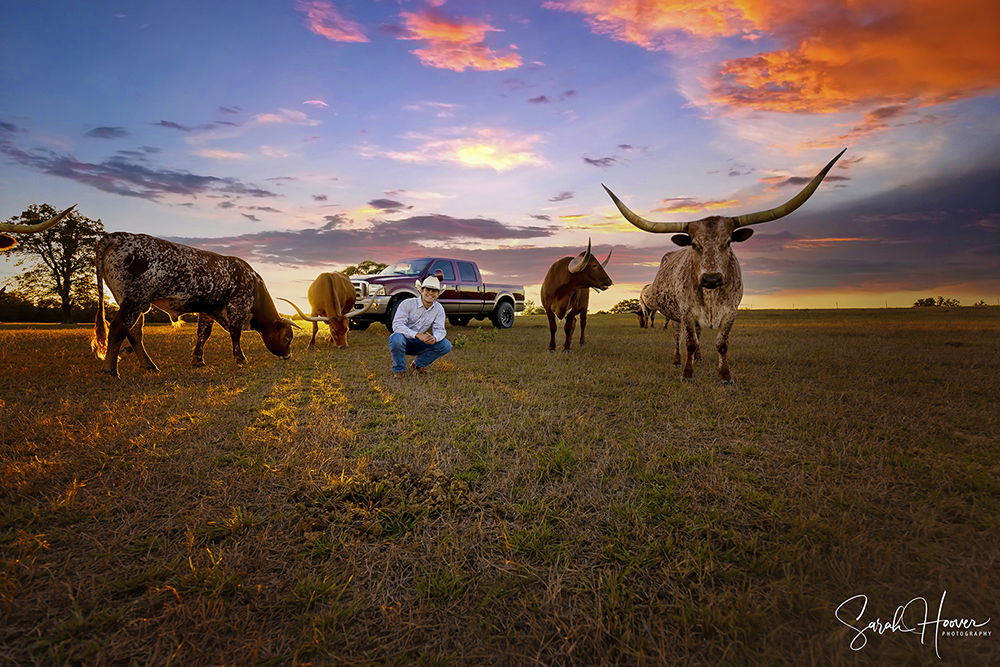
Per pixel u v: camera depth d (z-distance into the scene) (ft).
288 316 28.63
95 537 7.80
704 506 9.07
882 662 5.44
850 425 13.98
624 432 13.47
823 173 17.17
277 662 5.40
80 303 122.93
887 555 7.26
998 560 7.23
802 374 22.54
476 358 27.14
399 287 40.09
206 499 9.11
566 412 15.35
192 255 21.72
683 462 11.09
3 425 13.12
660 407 16.21
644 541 7.85
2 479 9.57
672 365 25.36
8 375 20.48
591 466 10.88
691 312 20.57
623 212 20.17
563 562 7.31
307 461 10.90
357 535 7.88
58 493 9.27
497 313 51.11
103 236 19.80
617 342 38.06
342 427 13.12
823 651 5.56
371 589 6.65
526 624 6.05
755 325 58.23
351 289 35.04
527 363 25.34
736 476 10.28
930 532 8.01
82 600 6.35
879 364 25.00
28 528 7.94
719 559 7.38
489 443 12.31
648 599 6.51
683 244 19.66
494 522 8.49
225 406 15.49
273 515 8.54
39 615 6.09
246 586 6.59
